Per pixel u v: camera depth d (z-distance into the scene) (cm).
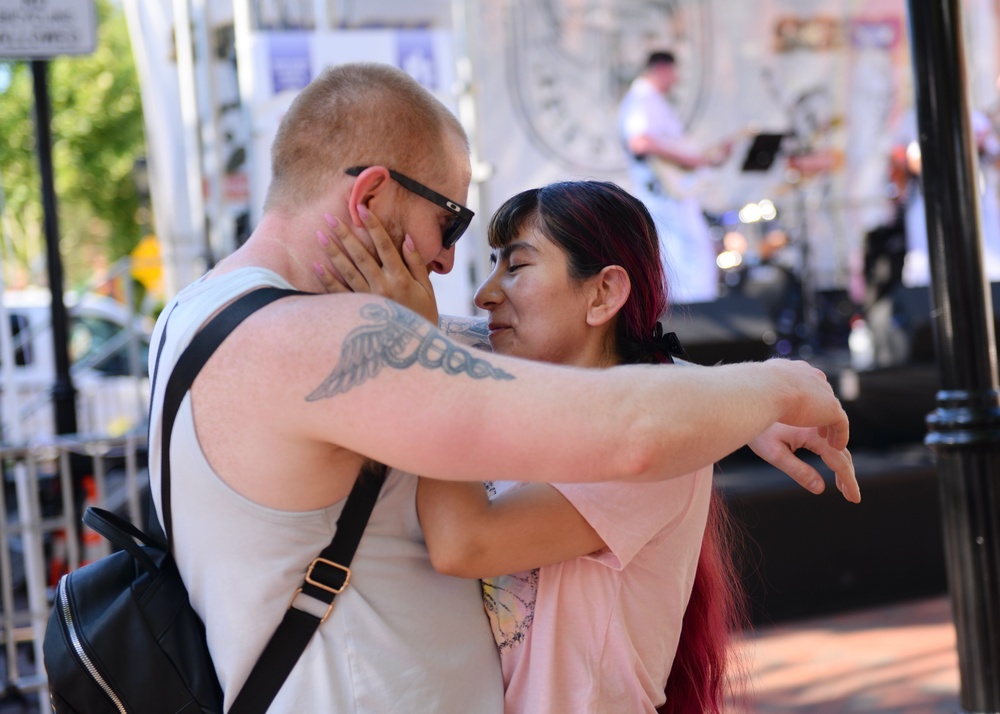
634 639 147
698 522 154
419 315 133
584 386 121
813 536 477
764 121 803
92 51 445
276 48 520
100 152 1458
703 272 727
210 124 559
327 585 129
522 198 159
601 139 736
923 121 263
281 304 126
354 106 137
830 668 409
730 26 791
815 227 820
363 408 119
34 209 1350
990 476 259
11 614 385
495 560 135
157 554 139
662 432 119
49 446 371
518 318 156
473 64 554
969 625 261
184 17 566
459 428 118
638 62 753
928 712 361
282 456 124
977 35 888
